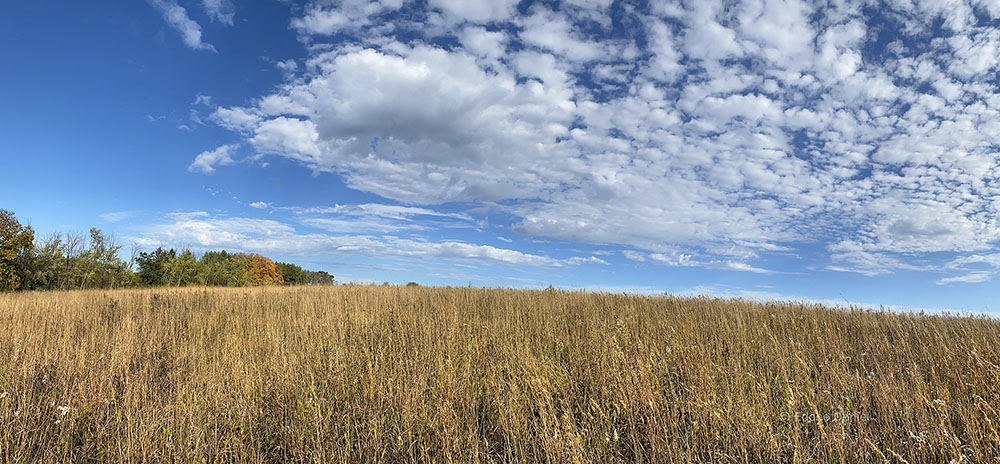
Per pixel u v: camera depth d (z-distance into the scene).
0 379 5.64
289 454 4.29
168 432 4.20
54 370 6.01
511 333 7.84
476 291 15.41
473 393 5.05
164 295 14.16
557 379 5.45
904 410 4.28
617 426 4.56
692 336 7.20
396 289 17.78
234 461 4.05
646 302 12.04
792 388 4.97
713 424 4.16
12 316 9.88
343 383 5.44
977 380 4.68
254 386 5.37
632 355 5.95
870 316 9.73
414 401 4.73
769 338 7.28
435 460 3.90
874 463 3.74
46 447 4.14
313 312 10.27
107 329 9.05
